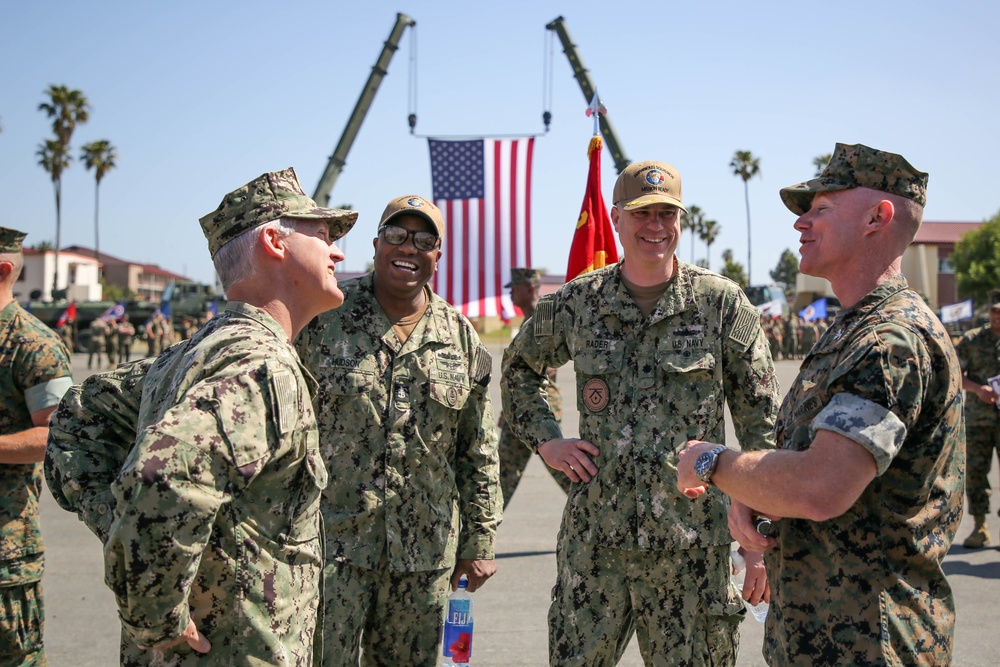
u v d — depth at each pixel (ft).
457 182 32.32
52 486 7.38
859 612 6.84
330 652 10.68
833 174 7.50
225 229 7.33
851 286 7.46
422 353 11.55
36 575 11.10
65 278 243.19
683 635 10.64
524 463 18.94
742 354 11.03
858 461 6.48
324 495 11.15
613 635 10.83
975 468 22.44
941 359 6.84
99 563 20.68
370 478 11.14
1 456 10.54
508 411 12.18
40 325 11.38
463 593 12.34
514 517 25.41
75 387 7.75
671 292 11.22
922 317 6.98
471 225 32.12
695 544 10.61
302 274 7.33
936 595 7.03
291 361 6.85
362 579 11.00
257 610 6.58
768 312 123.54
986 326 23.03
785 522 7.32
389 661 11.33
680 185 11.39
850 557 6.93
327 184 34.55
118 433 7.66
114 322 100.07
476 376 11.97
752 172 217.36
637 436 10.88
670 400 10.96
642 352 11.14
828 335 7.45
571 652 10.86
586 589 10.90
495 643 15.46
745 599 10.07
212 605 6.51
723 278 11.39
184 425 6.08
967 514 26.66
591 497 10.96
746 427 11.14
